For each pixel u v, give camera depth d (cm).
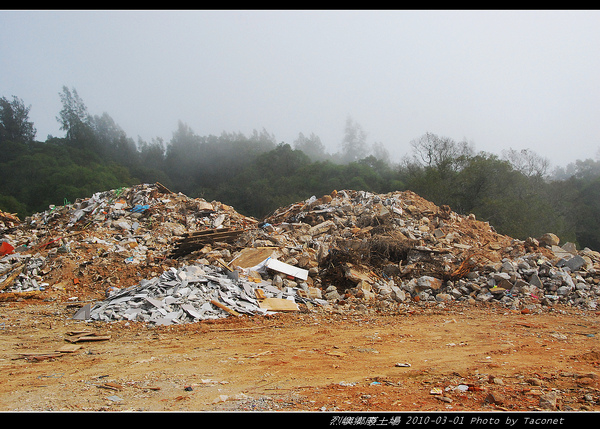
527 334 905
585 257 1638
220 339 869
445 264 1591
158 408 475
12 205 4591
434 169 4341
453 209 4038
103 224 2283
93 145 8000
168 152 10188
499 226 3475
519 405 479
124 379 603
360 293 1357
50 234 2208
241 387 559
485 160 4022
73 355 757
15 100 7850
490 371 618
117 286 1573
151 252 1948
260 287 1274
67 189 5081
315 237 1980
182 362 698
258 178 7144
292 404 487
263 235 1909
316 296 1330
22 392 543
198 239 1912
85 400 507
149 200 2616
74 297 1452
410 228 1984
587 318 1112
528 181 4316
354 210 2269
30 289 1505
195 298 1125
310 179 6481
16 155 6325
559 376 589
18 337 906
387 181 6181
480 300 1359
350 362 684
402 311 1208
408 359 700
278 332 932
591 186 5372
